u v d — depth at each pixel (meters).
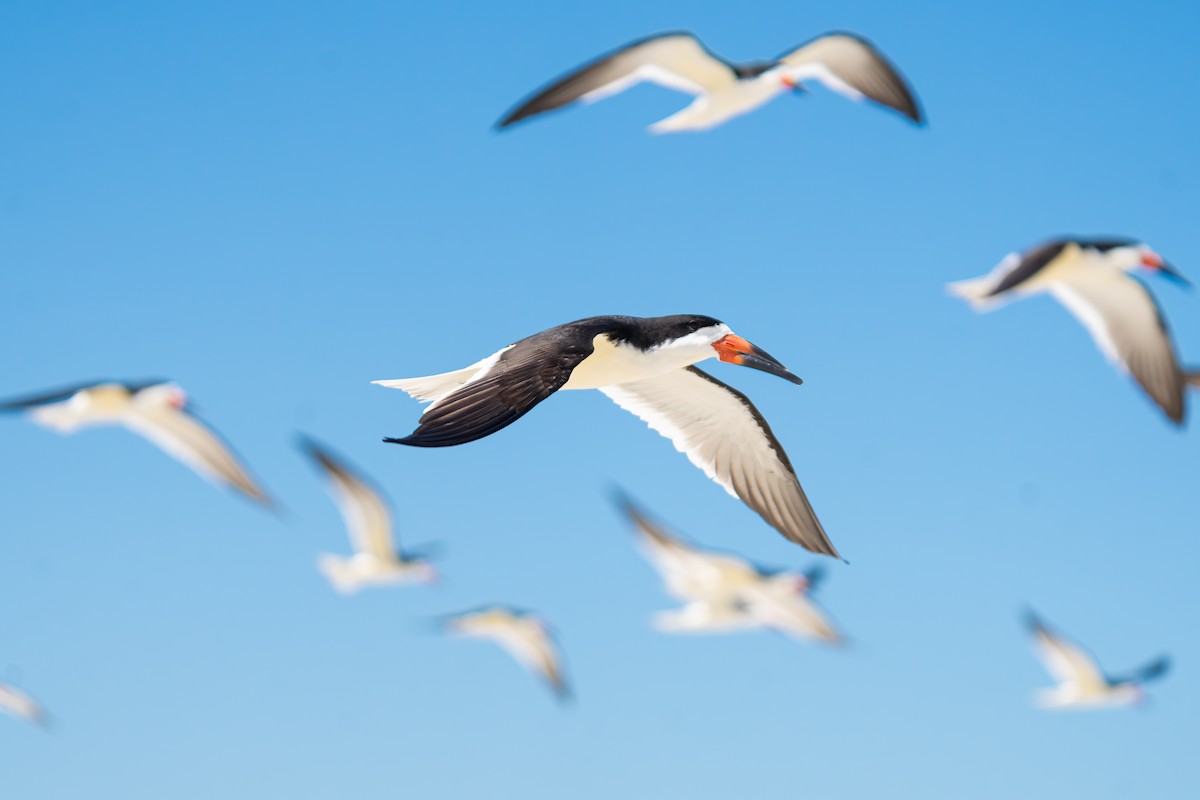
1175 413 15.76
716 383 11.57
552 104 16.66
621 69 16.94
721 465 11.84
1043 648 24.02
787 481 11.69
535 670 23.47
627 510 22.41
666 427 11.88
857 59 17.20
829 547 11.41
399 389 9.67
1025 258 15.92
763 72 17.12
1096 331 15.99
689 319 11.20
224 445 19.77
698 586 22.50
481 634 23.42
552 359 9.08
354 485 22.22
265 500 19.83
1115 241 15.81
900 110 17.08
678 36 16.69
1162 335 15.99
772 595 22.45
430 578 22.98
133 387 19.39
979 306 16.12
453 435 8.50
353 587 22.72
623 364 10.87
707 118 17.23
